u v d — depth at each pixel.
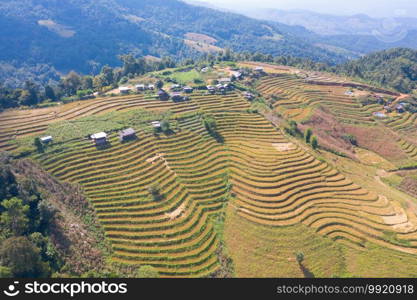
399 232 74.12
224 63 188.62
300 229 73.75
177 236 69.94
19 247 50.69
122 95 131.25
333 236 72.69
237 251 68.12
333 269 64.94
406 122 147.25
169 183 84.69
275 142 107.94
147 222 72.31
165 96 129.00
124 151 93.19
